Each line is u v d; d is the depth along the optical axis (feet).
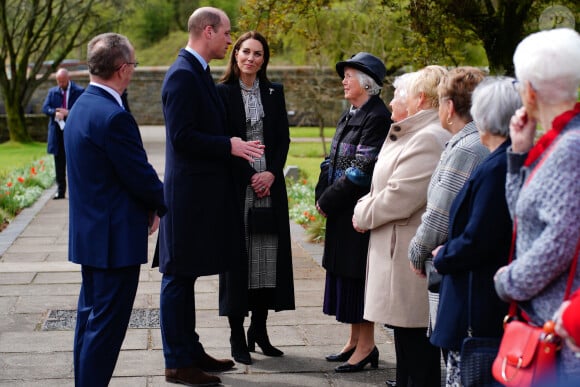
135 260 14.33
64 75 48.75
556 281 9.04
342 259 17.29
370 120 17.02
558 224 8.71
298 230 37.88
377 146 16.89
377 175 15.26
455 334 11.23
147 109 140.67
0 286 25.52
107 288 14.39
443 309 11.46
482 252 10.80
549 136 9.12
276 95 18.75
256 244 18.39
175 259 16.63
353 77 17.29
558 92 9.16
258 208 18.12
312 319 21.97
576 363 8.85
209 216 16.75
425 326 14.82
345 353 18.53
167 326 16.85
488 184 10.76
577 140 8.80
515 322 9.39
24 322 21.39
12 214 42.01
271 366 18.13
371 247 15.43
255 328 18.85
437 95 14.80
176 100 16.34
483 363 10.32
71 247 14.66
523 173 9.59
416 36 41.14
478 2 39.09
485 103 10.96
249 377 17.40
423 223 12.75
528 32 39.40
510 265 9.35
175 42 202.49
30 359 18.38
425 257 12.92
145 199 14.33
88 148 14.15
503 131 10.93
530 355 9.04
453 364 11.64
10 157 84.33
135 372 17.61
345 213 17.24
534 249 8.89
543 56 9.16
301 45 80.59
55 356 18.58
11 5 108.58
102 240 14.21
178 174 16.67
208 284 25.90
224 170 16.99
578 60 9.12
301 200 46.16
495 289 10.14
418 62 41.81
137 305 23.32
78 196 14.40
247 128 18.33
